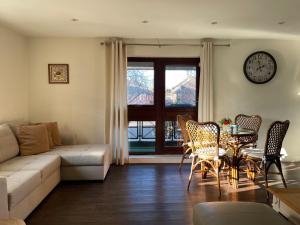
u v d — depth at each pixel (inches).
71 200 133.0
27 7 130.8
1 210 90.9
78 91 200.7
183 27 169.9
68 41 198.5
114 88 198.4
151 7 131.9
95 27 169.9
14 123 174.4
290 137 210.1
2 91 161.2
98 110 202.2
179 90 212.5
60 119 200.7
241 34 188.9
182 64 210.5
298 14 143.3
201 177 169.5
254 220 76.1
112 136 200.2
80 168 159.5
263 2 125.3
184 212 119.8
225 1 123.8
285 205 94.2
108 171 183.5
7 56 167.5
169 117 213.8
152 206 126.1
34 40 196.9
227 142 159.9
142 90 211.3
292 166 194.5
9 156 142.7
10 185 102.0
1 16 144.9
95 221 111.3
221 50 204.8
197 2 125.0
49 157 148.7
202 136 144.1
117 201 131.8
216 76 205.6
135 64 209.2
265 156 144.9
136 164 202.4
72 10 136.1
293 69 207.0
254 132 163.2
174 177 169.9
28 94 198.1
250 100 207.5
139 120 213.0
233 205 87.3
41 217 114.6
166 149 215.8
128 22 158.2
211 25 165.2
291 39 204.5
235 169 153.7
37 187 122.2
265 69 205.5
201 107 203.3
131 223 109.7
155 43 202.7
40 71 198.4
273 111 208.4
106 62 199.8
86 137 202.5
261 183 157.4
